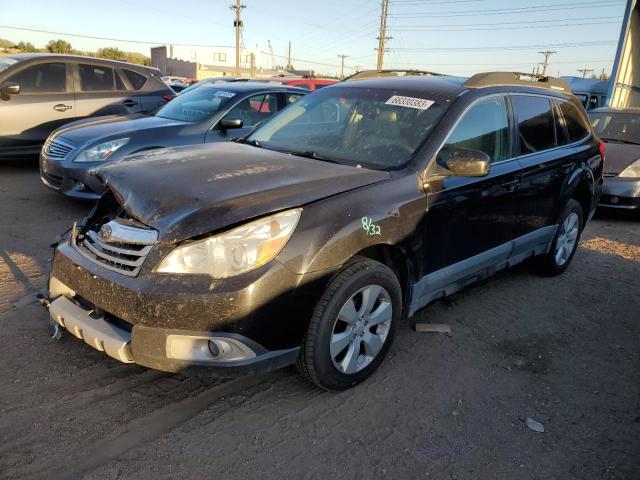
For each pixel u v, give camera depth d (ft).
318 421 9.29
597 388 10.96
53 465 7.88
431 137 11.44
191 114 22.72
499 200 12.86
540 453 8.87
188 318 8.20
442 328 12.90
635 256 20.10
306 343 9.27
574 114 17.13
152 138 20.56
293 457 8.39
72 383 9.86
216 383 10.19
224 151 11.96
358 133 12.39
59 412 9.04
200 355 8.49
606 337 13.28
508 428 9.46
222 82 25.94
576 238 17.51
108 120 22.65
